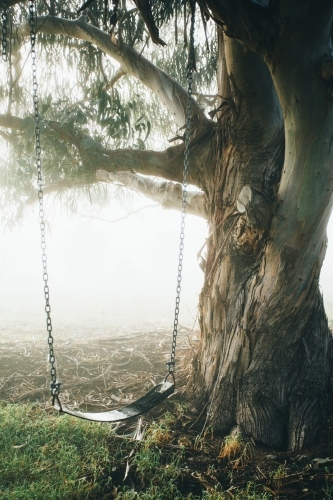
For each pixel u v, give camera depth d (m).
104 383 6.69
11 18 6.28
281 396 5.09
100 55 7.67
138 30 6.48
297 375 5.17
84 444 4.84
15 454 4.45
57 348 8.51
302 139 4.15
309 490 4.05
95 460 4.51
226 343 5.36
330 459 4.51
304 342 5.17
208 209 5.88
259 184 5.09
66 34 6.59
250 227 4.75
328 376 5.38
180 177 5.80
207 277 5.68
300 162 4.27
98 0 7.02
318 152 4.16
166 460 4.61
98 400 6.18
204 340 5.72
